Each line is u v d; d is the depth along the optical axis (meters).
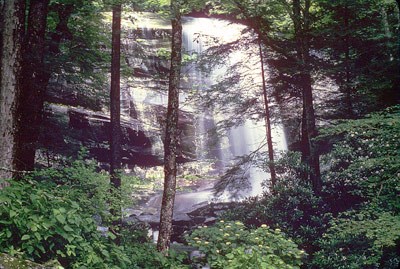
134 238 9.90
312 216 11.73
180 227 17.20
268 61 16.20
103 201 8.52
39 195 5.36
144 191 22.75
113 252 5.82
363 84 13.27
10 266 4.19
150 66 27.67
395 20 14.18
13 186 5.50
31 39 9.44
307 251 11.39
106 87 17.50
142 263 7.82
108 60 16.25
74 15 14.12
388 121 8.12
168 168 9.69
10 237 4.84
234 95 16.78
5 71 7.54
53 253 5.11
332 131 9.02
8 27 7.59
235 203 14.73
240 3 13.95
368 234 7.37
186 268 7.91
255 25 14.69
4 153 7.41
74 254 4.91
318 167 13.39
